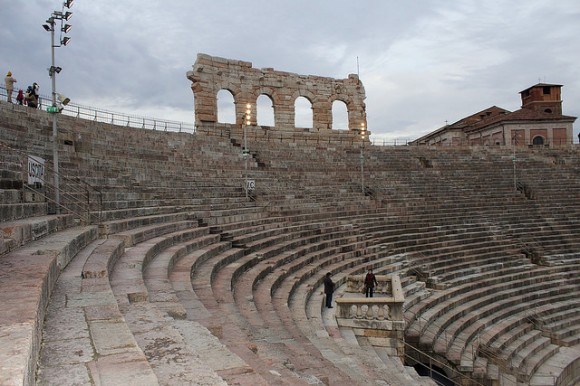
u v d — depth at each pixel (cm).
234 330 902
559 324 2373
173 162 2888
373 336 1541
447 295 2278
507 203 3862
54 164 1596
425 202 3644
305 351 984
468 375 1747
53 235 1197
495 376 1792
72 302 743
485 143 6731
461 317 2164
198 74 3903
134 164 2550
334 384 812
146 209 1942
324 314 1631
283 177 3484
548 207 3806
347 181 3812
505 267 2859
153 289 1015
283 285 1736
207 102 3938
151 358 563
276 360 851
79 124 2566
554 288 2717
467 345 1953
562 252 3147
